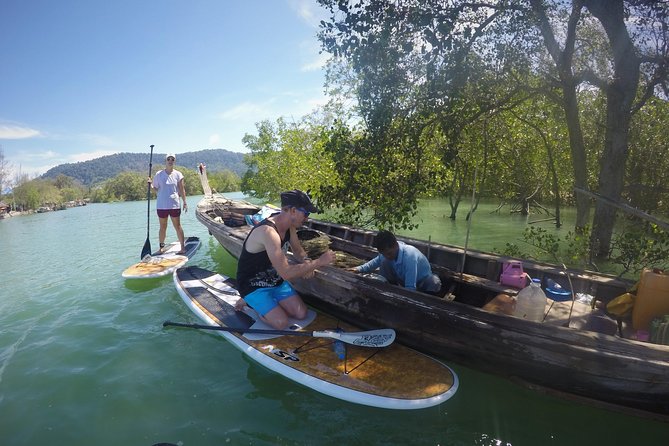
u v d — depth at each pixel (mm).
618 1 5254
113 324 4375
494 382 3094
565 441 2480
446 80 5180
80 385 3162
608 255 6133
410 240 5016
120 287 5770
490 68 5926
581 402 2670
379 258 3895
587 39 6562
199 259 7172
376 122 5438
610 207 6020
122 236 11648
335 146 5844
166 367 3418
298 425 2660
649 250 5418
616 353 2355
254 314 3920
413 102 5648
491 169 10930
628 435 2533
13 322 4590
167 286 5605
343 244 5273
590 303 3363
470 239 8656
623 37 5457
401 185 5828
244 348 3395
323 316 3770
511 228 9992
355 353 3230
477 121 6957
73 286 6004
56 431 2629
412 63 5418
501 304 3174
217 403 2906
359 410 2779
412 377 2900
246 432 2598
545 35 5809
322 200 6117
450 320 2922
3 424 2713
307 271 3139
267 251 3178
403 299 3178
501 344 2729
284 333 3291
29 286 6184
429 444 2469
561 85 6172
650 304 2777
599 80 5922
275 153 19391
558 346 2510
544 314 3150
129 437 2562
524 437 2518
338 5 5008
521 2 5234
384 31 4852
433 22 4859
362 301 3488
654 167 7770
